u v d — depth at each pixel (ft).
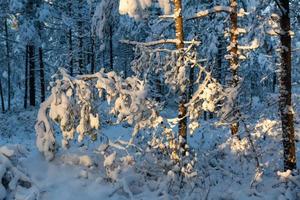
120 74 31.09
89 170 28.14
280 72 32.53
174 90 34.45
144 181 28.55
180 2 34.27
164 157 32.12
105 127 72.28
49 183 26.07
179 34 34.32
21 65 125.59
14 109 96.78
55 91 28.66
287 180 31.76
